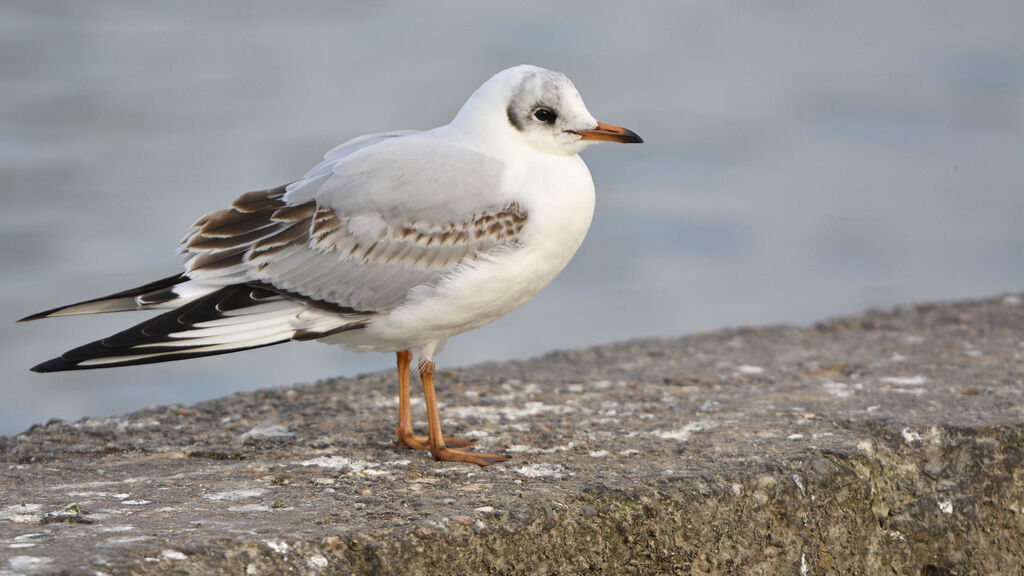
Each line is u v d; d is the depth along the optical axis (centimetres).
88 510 872
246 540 792
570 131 1074
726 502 948
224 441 1138
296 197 1061
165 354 984
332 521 845
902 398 1215
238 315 1017
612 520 907
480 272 1026
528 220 1034
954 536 1043
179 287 1033
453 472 995
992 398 1207
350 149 1145
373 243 1038
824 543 993
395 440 1130
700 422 1146
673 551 926
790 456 1012
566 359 1505
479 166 1048
